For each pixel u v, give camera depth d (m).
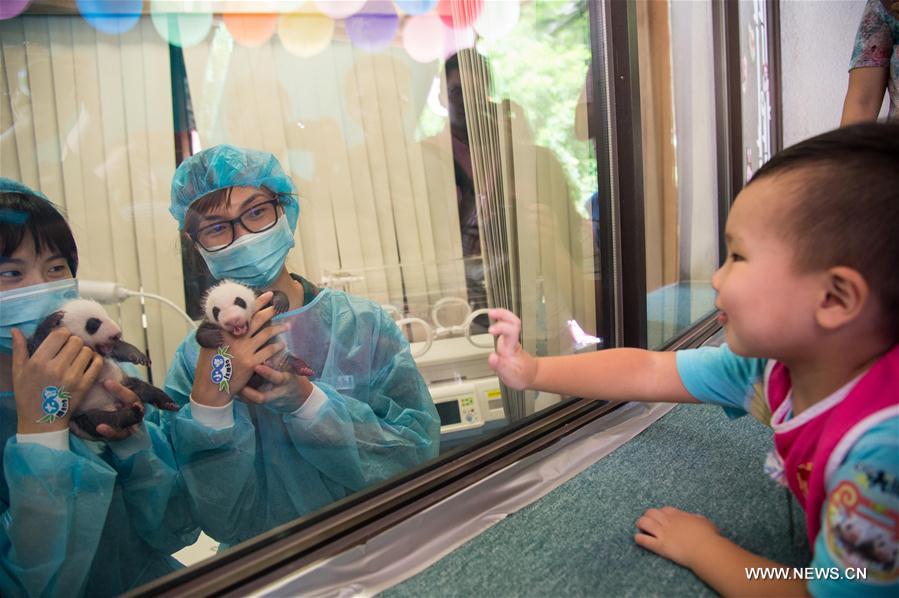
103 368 0.73
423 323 1.22
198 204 0.86
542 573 0.42
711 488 0.52
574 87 1.16
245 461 0.85
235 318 0.85
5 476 0.67
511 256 1.29
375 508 0.49
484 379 1.21
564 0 1.16
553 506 0.51
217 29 1.06
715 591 0.38
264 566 0.42
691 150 1.52
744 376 0.46
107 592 0.74
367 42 1.22
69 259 0.73
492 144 1.27
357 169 1.24
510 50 1.26
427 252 1.31
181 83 1.04
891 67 0.93
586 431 0.66
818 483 0.34
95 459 0.72
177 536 0.82
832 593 0.31
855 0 1.85
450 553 0.45
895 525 0.29
